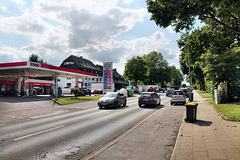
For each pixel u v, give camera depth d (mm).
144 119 10289
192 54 24734
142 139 6254
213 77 18719
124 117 11086
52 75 38375
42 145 5633
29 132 7297
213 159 4160
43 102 20750
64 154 4887
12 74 36844
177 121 9570
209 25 19125
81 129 7840
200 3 6289
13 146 5520
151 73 73938
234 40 19781
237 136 6094
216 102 17031
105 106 16453
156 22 8117
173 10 7379
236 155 4352
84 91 37312
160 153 4879
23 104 18203
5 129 7871
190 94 22359
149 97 16828
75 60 67500
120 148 5305
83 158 4625
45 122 9539
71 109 15664
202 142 5539
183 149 4938
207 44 20812
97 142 5984
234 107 12852
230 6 5672
